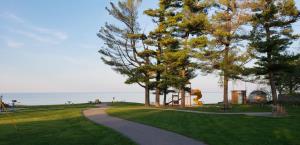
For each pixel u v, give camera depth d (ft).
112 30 155.43
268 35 114.42
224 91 130.21
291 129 64.49
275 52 111.14
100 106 159.02
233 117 87.97
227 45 129.70
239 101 172.24
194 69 145.18
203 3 133.59
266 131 62.08
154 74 156.56
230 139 53.78
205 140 52.90
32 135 60.75
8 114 111.86
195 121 79.77
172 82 141.38
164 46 146.10
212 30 131.23
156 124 74.59
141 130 65.41
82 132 63.52
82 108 137.80
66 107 153.28
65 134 61.31
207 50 131.44
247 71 118.52
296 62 140.36
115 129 67.05
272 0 118.32
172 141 52.70
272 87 121.39
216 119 83.41
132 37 153.69
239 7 125.49
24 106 173.06
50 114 107.45
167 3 149.38
